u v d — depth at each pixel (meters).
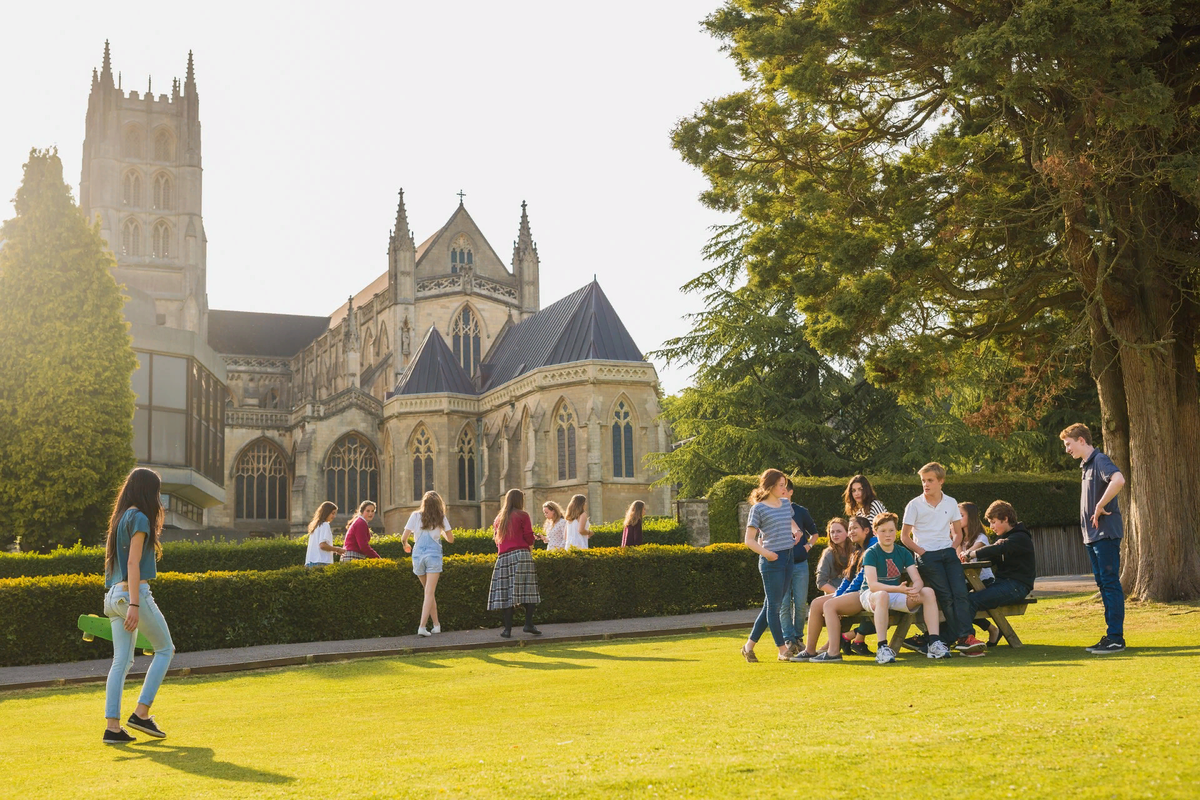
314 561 18.50
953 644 10.84
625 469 55.75
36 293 31.91
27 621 14.95
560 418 56.84
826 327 17.78
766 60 18.38
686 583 19.75
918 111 18.77
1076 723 5.73
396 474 65.06
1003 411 28.52
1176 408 16.62
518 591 15.64
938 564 10.91
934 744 5.38
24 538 31.22
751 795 4.55
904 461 36.78
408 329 75.81
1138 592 16.02
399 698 10.03
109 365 32.34
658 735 6.41
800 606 12.09
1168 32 14.91
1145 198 16.34
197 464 42.56
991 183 17.83
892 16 16.50
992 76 14.95
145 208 83.56
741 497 27.70
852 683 8.66
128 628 7.90
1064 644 11.41
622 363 56.03
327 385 87.75
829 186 18.75
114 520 8.16
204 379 44.09
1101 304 15.60
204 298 85.19
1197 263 16.12
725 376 39.09
